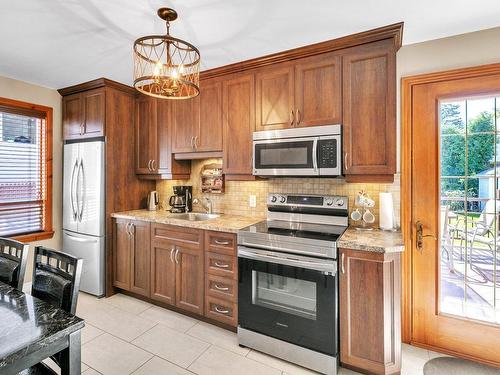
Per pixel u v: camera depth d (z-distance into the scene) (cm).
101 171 296
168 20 181
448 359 201
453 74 200
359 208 235
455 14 176
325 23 187
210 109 271
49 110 319
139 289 286
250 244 212
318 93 219
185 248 254
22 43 215
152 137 313
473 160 203
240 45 217
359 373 187
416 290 216
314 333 189
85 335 228
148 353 206
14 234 297
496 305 199
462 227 207
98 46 220
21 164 302
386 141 198
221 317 234
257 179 254
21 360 94
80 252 311
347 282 183
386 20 183
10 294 134
